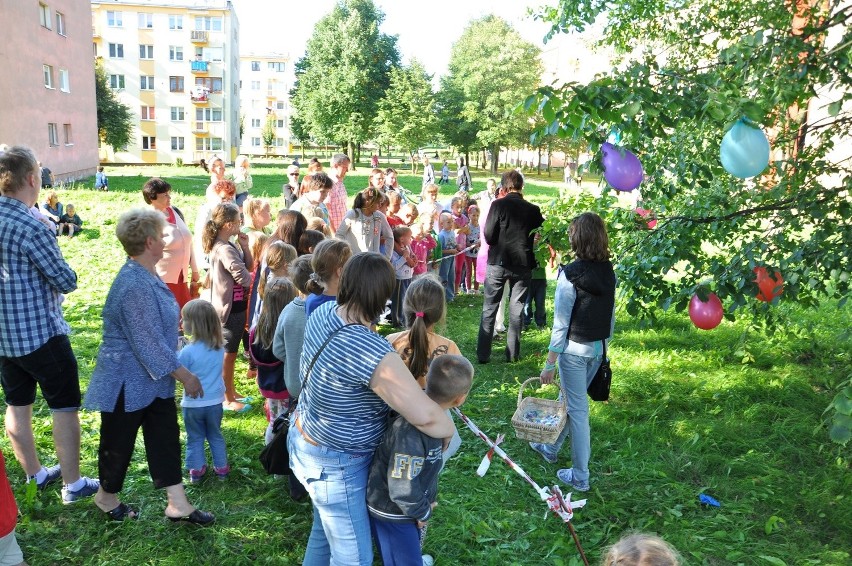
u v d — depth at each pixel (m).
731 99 3.76
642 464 4.89
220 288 5.55
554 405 4.66
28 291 3.70
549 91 3.60
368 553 2.69
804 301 4.83
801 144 5.95
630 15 7.29
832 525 4.15
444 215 9.88
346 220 7.42
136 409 3.57
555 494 3.35
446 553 3.79
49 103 30.34
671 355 7.37
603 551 3.79
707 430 5.39
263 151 90.38
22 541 3.69
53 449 4.79
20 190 3.70
